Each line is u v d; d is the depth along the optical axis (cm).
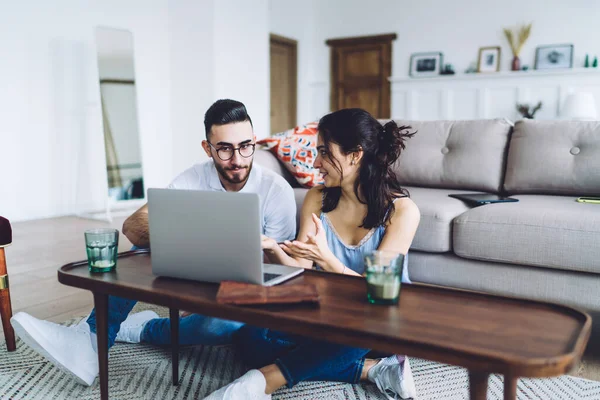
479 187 248
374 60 766
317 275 121
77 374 146
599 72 631
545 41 664
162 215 112
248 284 104
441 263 201
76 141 489
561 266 176
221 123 150
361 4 768
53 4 467
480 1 692
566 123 235
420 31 732
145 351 176
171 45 573
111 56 506
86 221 451
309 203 157
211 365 166
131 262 133
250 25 589
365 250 146
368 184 140
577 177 223
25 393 148
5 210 445
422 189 255
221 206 106
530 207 190
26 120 454
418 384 155
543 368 73
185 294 104
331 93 804
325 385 153
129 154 525
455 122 266
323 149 138
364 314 94
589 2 637
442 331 85
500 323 90
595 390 150
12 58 441
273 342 152
